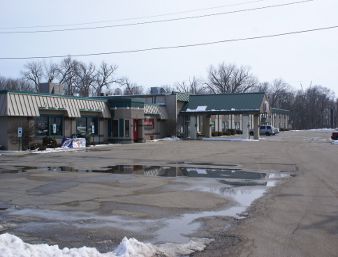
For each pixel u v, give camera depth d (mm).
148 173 18844
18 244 6859
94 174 18344
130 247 6984
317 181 16156
